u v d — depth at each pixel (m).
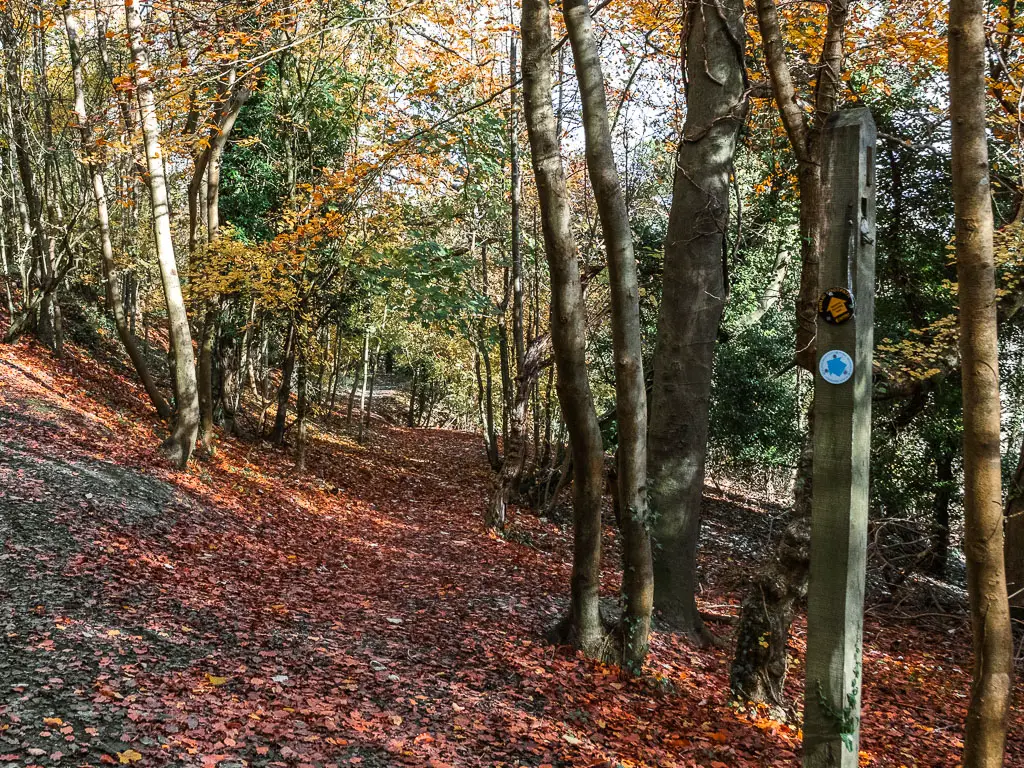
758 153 15.44
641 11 11.24
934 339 10.58
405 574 11.07
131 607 6.98
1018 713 8.84
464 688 6.54
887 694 8.98
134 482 11.44
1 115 18.03
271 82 18.91
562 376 7.16
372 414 43.69
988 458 3.88
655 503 9.57
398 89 16.80
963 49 3.75
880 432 15.05
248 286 16.59
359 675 6.46
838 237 4.01
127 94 13.08
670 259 9.80
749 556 16.17
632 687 7.16
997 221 12.18
